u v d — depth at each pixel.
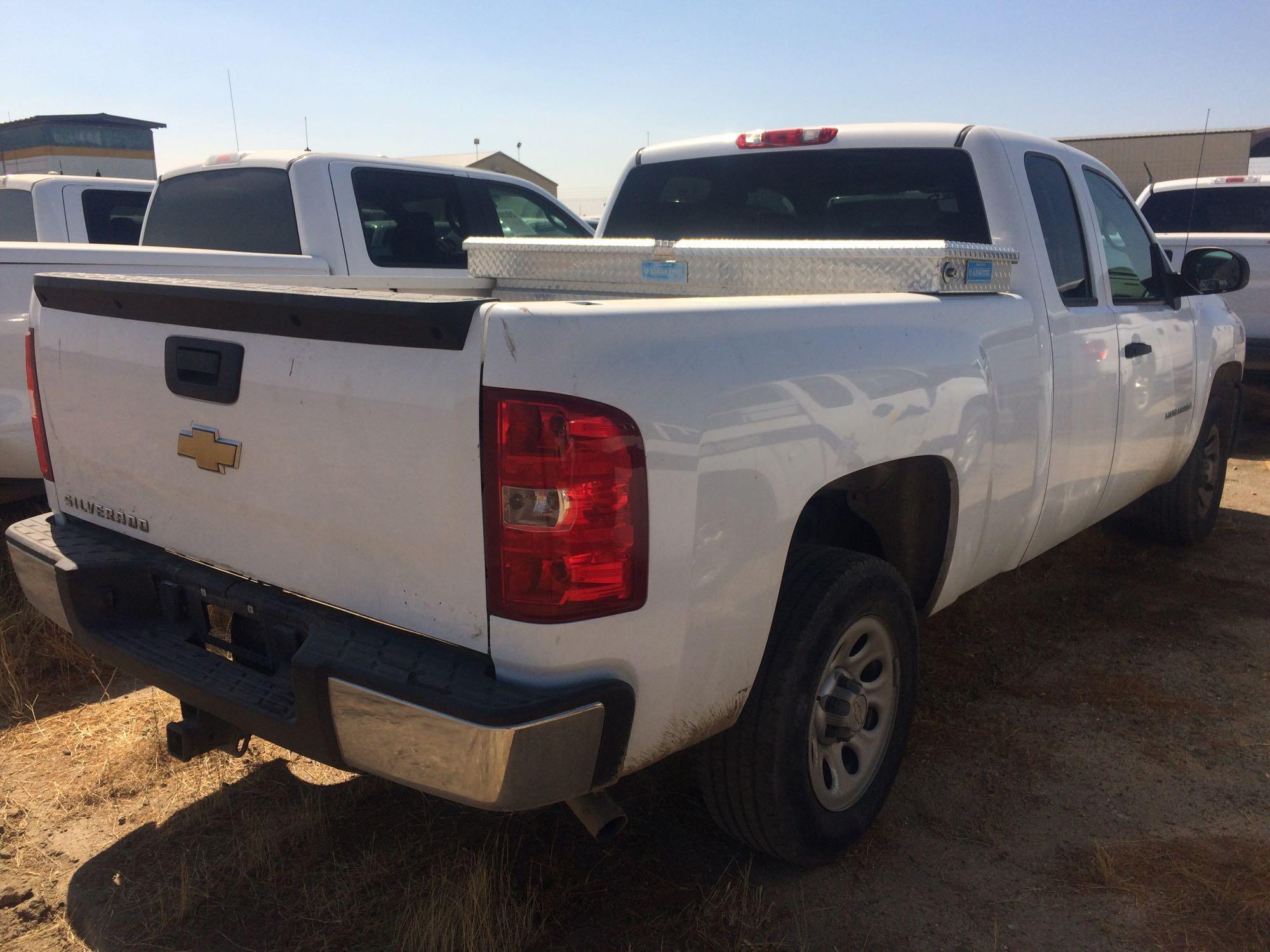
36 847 2.77
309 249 5.53
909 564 3.11
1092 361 3.68
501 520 1.85
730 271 3.37
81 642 2.55
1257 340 8.96
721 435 2.08
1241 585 5.04
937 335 2.80
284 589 2.26
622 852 2.77
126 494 2.58
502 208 6.72
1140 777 3.21
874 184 3.71
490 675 1.93
